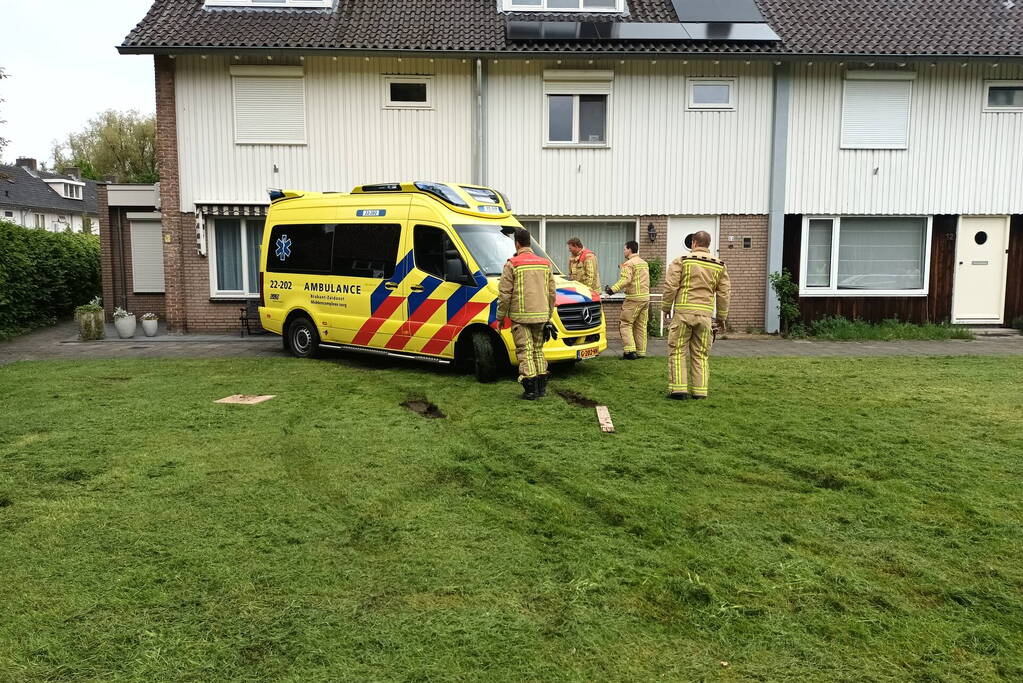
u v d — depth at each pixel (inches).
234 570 152.3
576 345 382.0
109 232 666.2
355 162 583.2
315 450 241.4
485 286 367.6
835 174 601.3
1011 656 122.7
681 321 322.0
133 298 677.3
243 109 573.3
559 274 414.0
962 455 236.8
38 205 1945.1
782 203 597.0
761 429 269.3
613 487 204.4
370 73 575.8
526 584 147.3
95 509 186.7
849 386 358.3
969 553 162.2
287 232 457.4
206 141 574.2
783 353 490.6
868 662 121.0
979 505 191.0
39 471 217.5
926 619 134.3
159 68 563.5
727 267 605.3
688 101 589.3
